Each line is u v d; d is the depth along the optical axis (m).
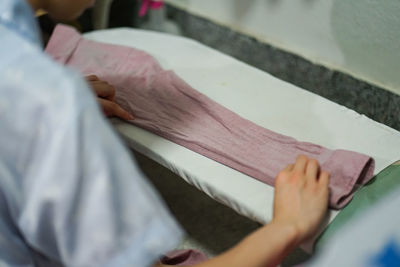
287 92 1.09
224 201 0.82
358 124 0.97
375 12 1.02
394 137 0.93
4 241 0.47
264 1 1.27
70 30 1.26
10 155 0.41
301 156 0.74
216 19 1.46
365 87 1.13
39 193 0.40
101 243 0.41
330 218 0.72
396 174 0.80
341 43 1.13
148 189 0.45
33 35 0.48
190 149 0.91
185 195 1.33
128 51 1.21
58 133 0.39
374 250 0.32
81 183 0.40
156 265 0.70
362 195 0.76
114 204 0.41
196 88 1.11
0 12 0.46
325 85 1.22
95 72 1.15
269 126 0.97
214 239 1.19
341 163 0.79
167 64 1.21
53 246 0.45
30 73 0.41
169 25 1.60
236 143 0.90
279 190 0.66
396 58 1.03
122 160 0.43
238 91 1.09
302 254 1.08
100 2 1.54
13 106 0.40
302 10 1.18
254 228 1.22
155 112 1.00
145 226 0.43
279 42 1.30
